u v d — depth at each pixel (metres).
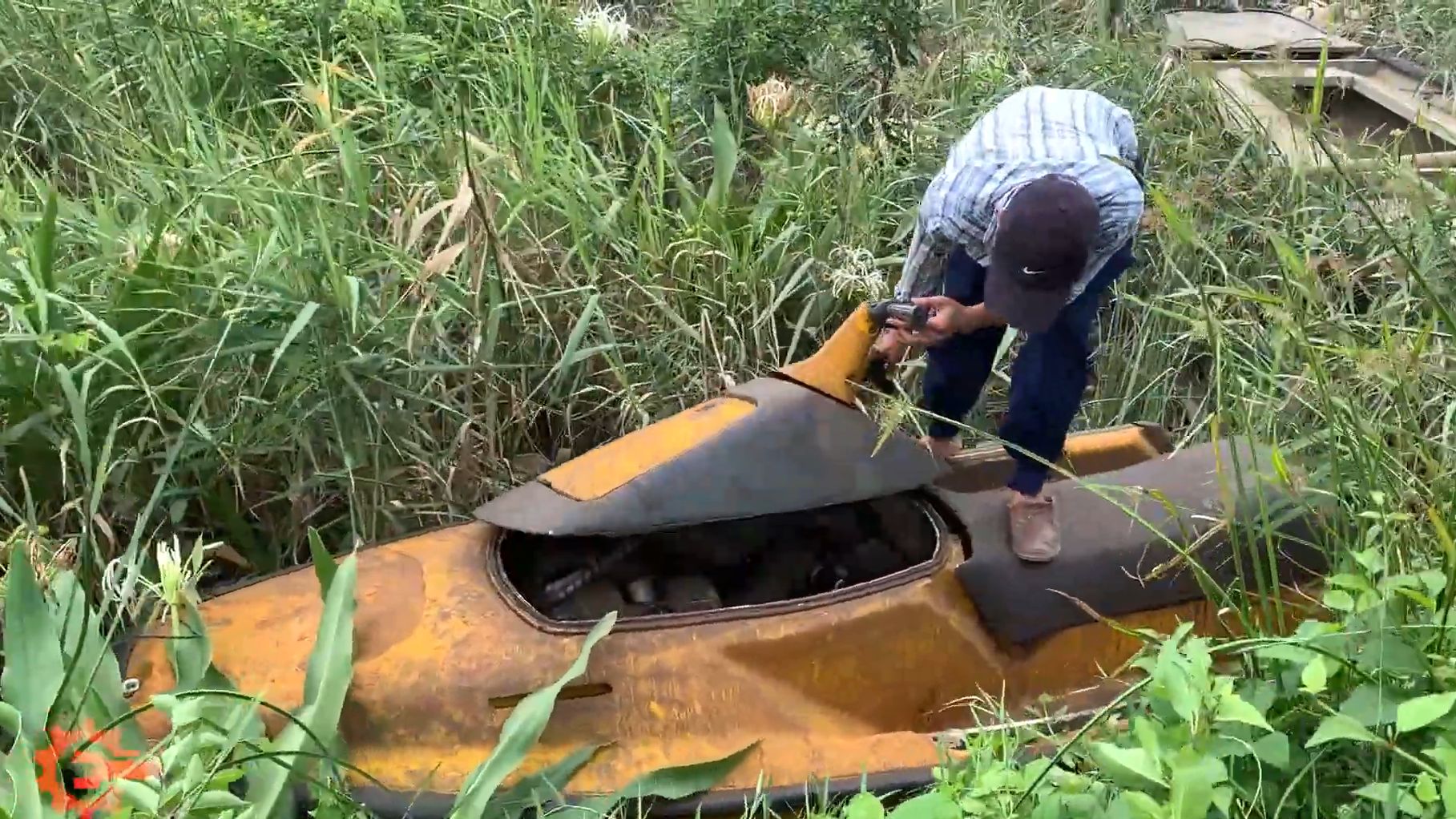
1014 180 2.40
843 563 2.50
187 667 1.98
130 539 2.74
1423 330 2.02
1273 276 3.40
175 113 3.77
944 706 2.31
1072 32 5.30
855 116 4.32
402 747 1.98
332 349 2.83
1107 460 2.80
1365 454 2.18
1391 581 1.76
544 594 2.27
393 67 4.09
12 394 2.54
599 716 2.06
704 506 2.18
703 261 3.53
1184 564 2.40
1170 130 4.21
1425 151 4.55
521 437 3.34
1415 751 1.63
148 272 2.75
